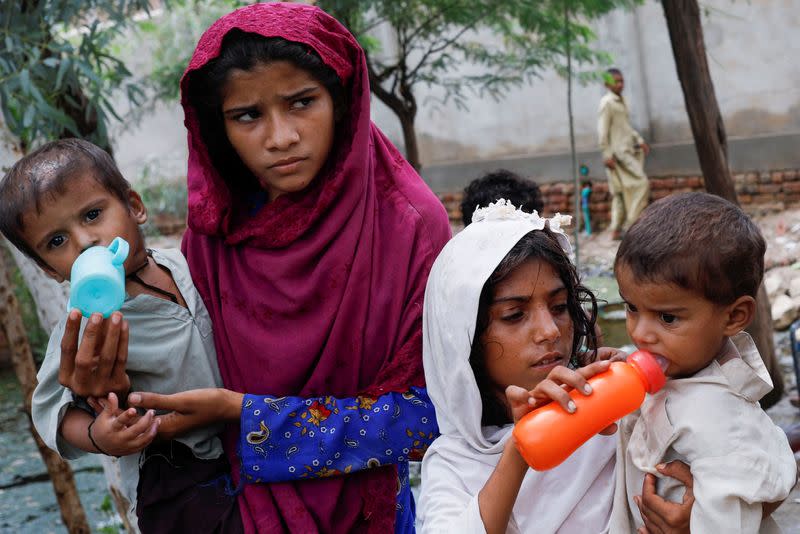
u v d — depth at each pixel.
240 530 1.76
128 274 1.77
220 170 1.92
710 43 9.09
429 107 10.52
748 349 1.57
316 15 1.79
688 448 1.51
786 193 8.91
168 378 1.78
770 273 7.44
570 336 1.70
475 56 6.17
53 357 1.78
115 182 1.70
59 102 3.18
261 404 1.74
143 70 7.77
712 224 1.48
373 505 1.84
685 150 9.34
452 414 1.71
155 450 1.81
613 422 1.48
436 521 1.63
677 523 1.50
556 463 1.42
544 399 1.45
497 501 1.52
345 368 1.83
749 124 9.09
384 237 1.87
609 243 9.33
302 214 1.83
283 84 1.70
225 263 1.88
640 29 9.40
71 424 1.72
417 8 5.54
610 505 1.69
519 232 1.64
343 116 1.83
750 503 1.45
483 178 3.41
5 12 2.95
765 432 1.50
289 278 1.81
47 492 5.38
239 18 1.73
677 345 1.50
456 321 1.64
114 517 4.73
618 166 9.22
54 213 1.63
